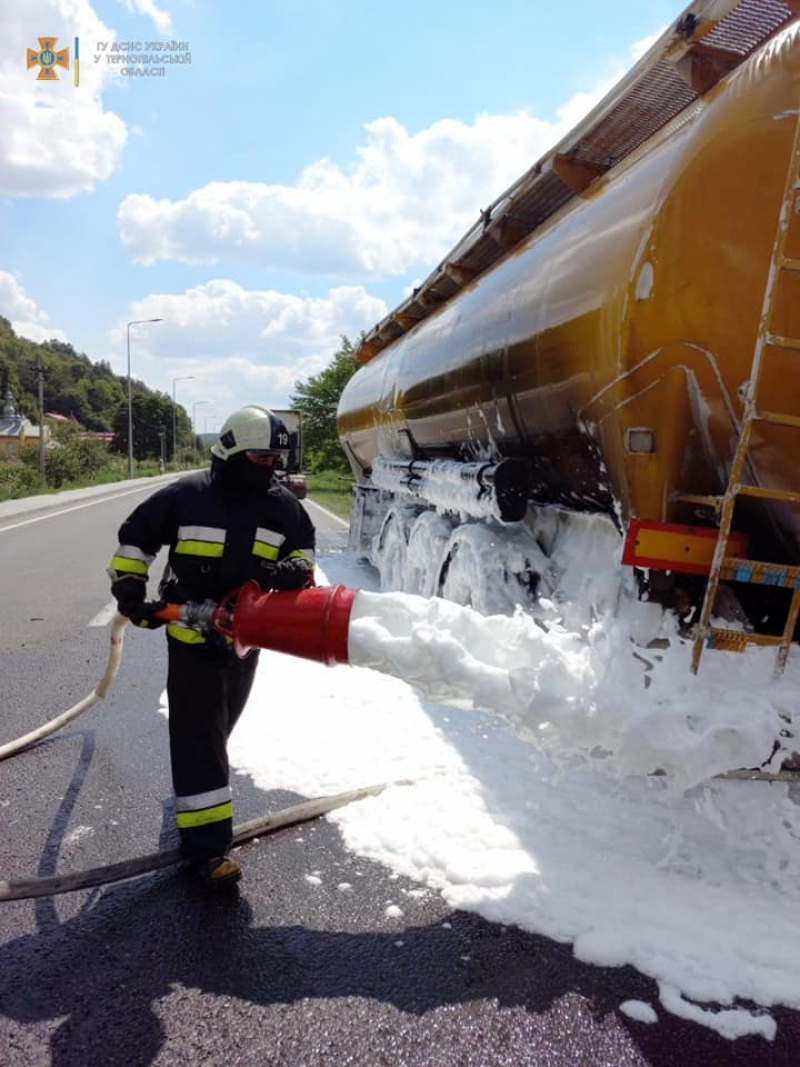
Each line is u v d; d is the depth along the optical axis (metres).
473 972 2.26
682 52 3.04
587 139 3.86
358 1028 2.06
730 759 2.32
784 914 2.46
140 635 6.54
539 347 3.72
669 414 2.89
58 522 18.12
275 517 2.87
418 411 6.09
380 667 2.53
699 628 2.48
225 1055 1.98
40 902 2.66
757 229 2.71
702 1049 1.97
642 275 2.84
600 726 2.37
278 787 3.46
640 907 2.49
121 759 3.89
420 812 3.13
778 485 2.77
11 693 4.97
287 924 2.51
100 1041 2.04
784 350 2.67
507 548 4.08
